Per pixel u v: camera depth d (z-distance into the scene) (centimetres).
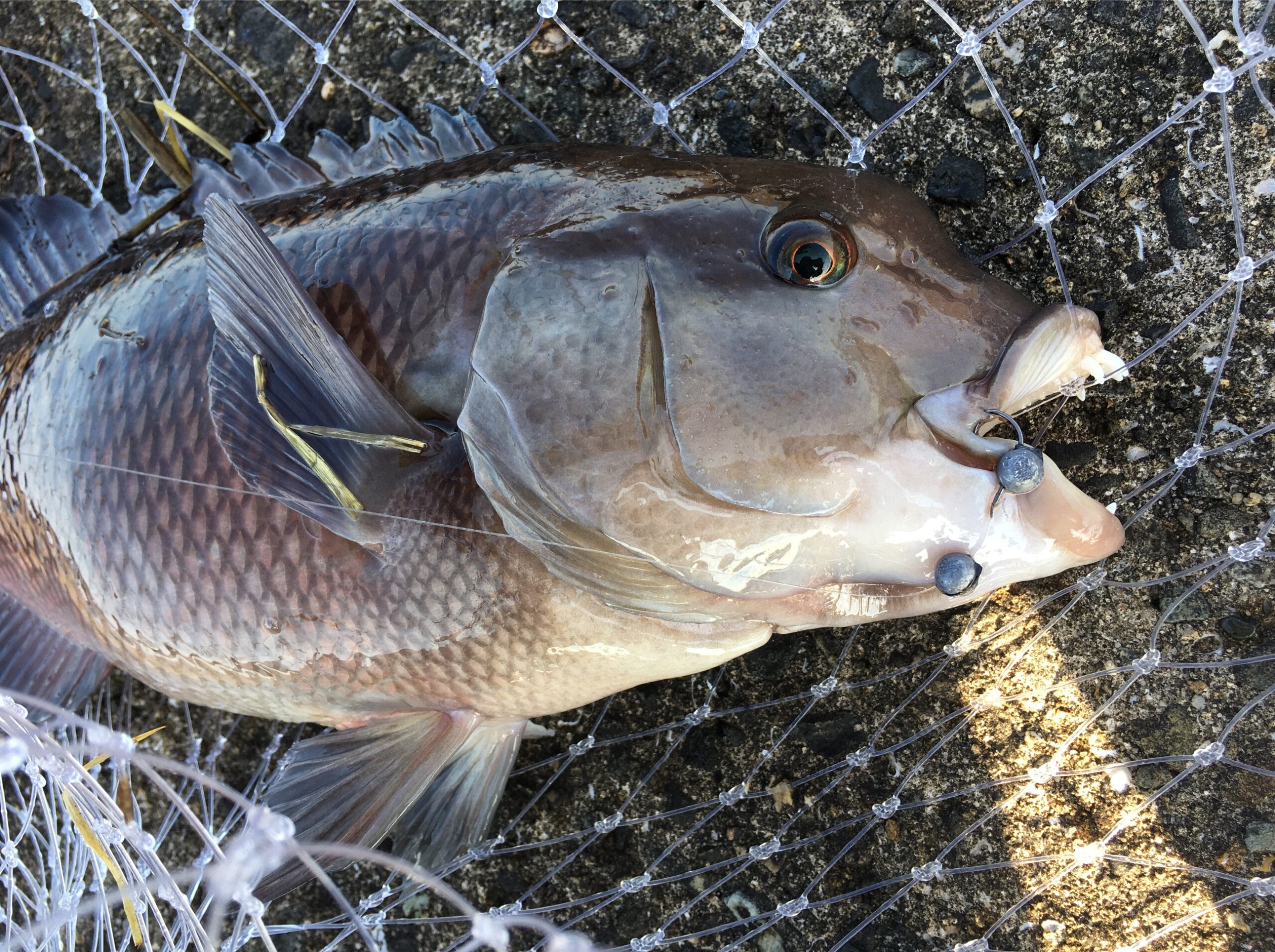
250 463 23
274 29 33
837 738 28
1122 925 26
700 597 22
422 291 23
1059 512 22
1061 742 27
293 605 24
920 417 21
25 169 36
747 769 29
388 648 24
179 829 33
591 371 21
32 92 36
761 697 29
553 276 21
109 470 25
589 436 21
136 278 26
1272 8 23
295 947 32
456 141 26
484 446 22
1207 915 26
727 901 29
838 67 28
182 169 30
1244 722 26
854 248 21
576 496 21
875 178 22
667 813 30
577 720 31
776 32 29
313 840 26
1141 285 26
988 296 21
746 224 21
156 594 25
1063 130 27
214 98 34
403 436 22
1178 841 26
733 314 21
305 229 24
